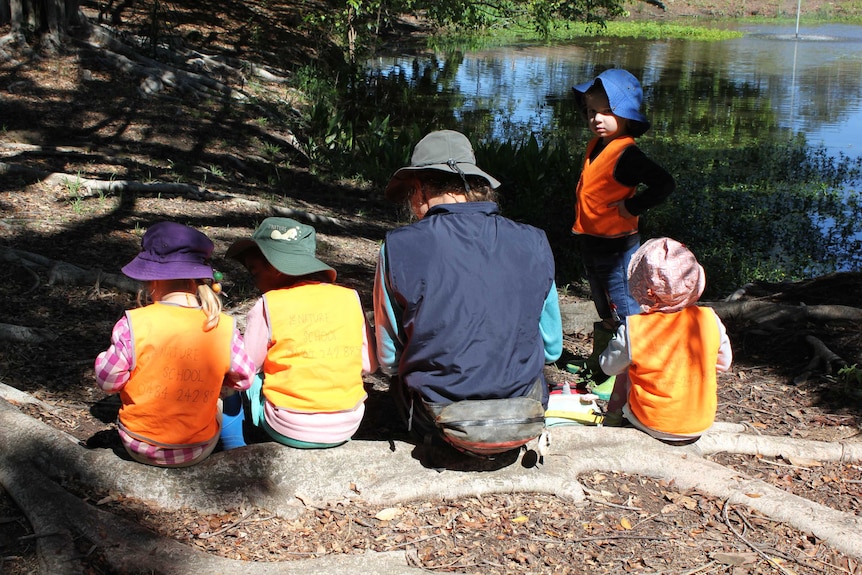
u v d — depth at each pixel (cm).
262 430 387
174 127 1099
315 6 2144
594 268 471
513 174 1089
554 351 352
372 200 1052
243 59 1600
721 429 428
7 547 291
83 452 335
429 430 341
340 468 342
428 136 348
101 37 1273
